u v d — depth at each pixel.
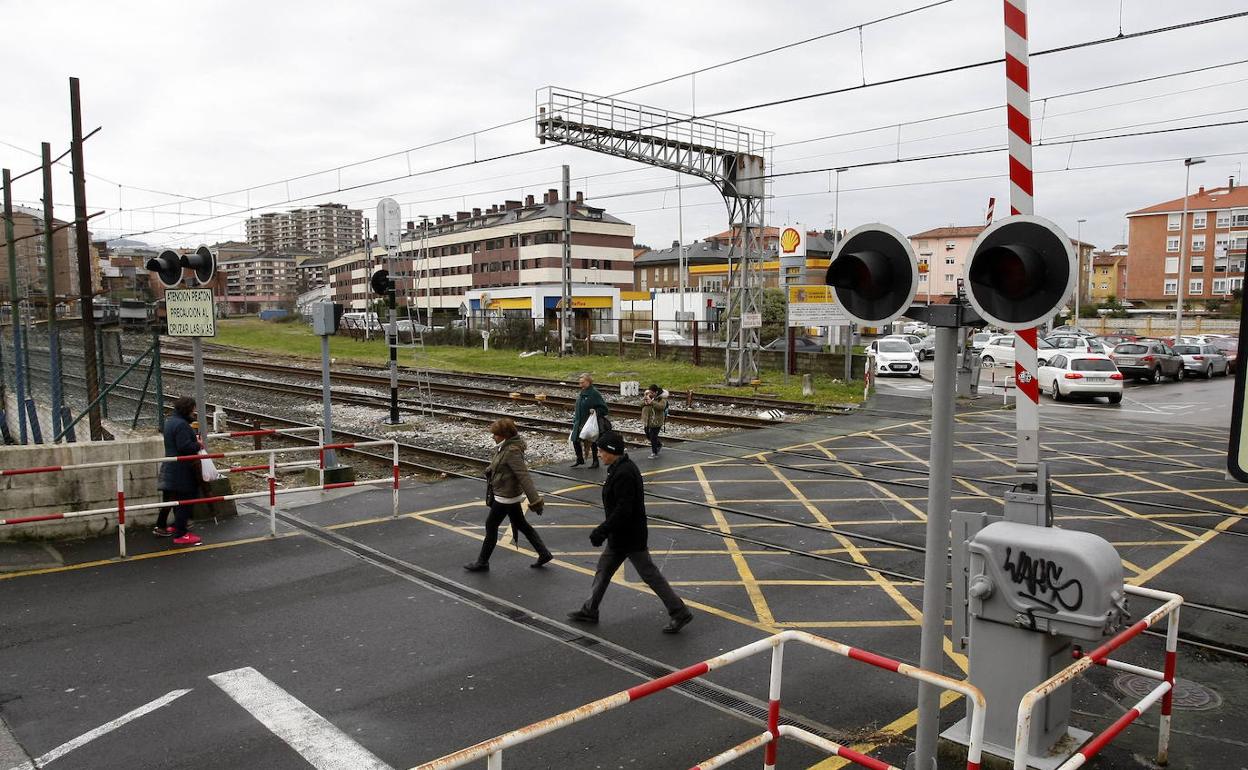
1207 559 9.41
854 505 12.06
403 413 22.77
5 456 9.87
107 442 10.38
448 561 9.41
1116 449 16.84
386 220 20.67
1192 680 6.39
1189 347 35.28
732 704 6.01
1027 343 4.89
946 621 7.61
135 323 40.88
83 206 12.91
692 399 25.36
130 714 5.84
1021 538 4.69
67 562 9.31
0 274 24.27
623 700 3.67
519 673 6.53
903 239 4.51
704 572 9.09
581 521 11.21
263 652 6.92
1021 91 4.74
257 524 10.95
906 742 5.48
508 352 45.22
